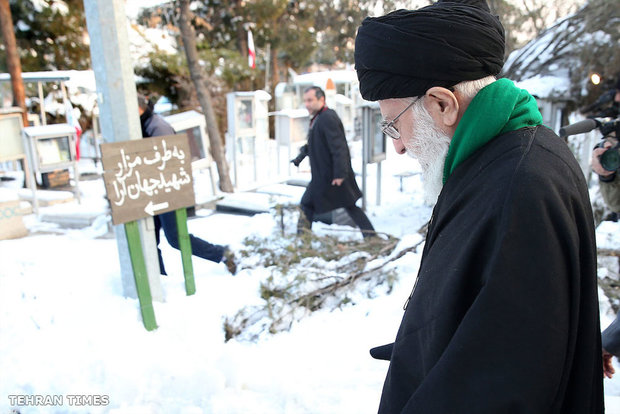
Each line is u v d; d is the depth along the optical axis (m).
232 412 2.11
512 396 0.68
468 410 0.71
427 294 0.84
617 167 2.51
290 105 11.37
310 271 3.14
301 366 2.45
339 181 4.21
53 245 4.40
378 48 0.83
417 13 0.81
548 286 0.68
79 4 10.52
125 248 2.93
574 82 4.05
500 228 0.70
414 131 0.89
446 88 0.82
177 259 4.00
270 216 5.36
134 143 2.65
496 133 0.80
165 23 12.86
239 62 12.40
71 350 2.45
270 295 2.98
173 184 2.86
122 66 2.62
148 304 2.65
